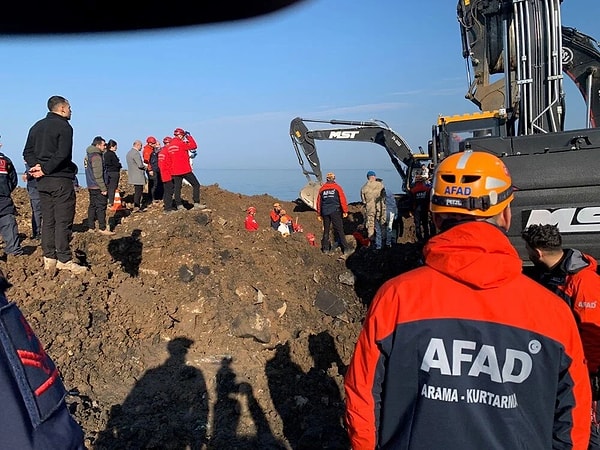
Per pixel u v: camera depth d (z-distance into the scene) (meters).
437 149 10.54
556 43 8.42
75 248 8.24
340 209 10.84
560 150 6.07
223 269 7.91
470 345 1.83
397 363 1.89
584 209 5.86
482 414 1.81
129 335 6.07
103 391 5.09
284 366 6.06
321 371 5.97
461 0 10.55
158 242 8.33
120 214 12.27
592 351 3.34
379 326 1.92
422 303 1.88
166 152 11.29
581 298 3.39
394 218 12.70
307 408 5.16
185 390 5.28
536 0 8.44
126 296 6.57
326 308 7.93
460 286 1.88
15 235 7.43
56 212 6.48
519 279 1.89
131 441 4.31
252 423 4.88
